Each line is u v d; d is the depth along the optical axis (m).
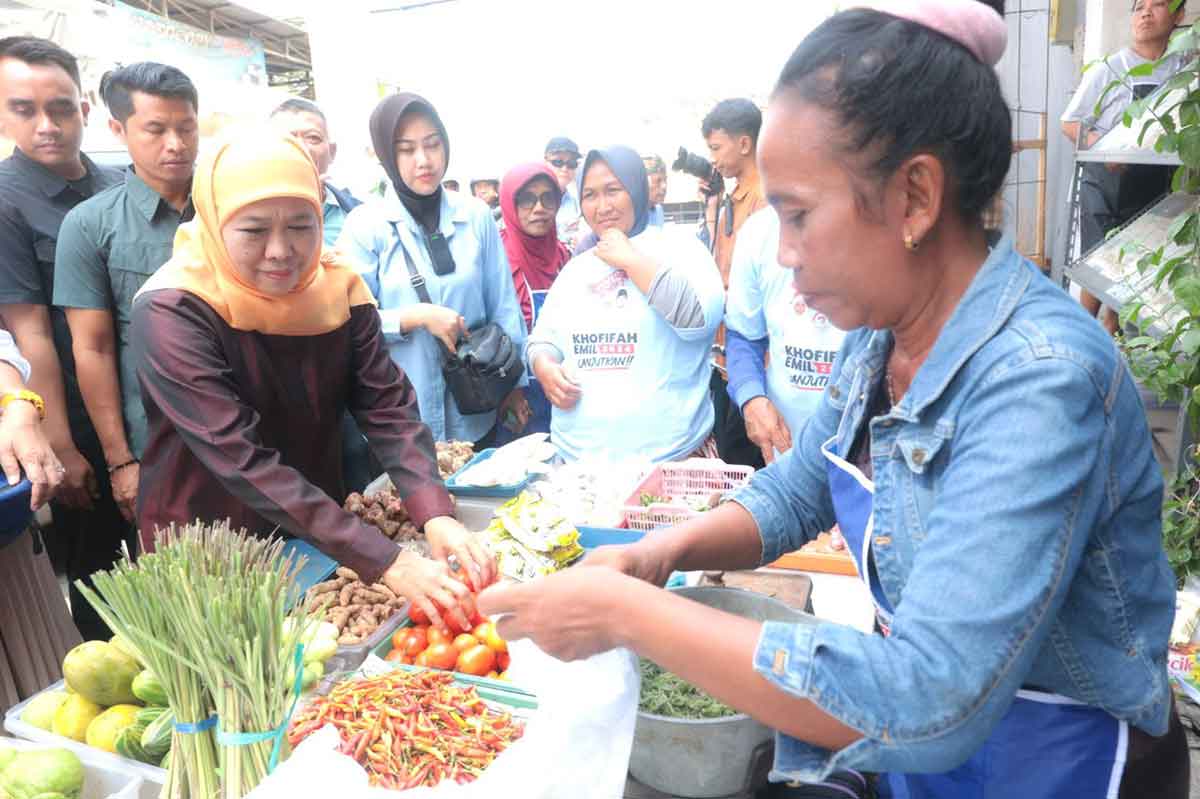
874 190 0.73
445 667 1.48
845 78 0.71
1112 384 0.75
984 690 0.66
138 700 1.23
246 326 1.71
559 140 4.94
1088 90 4.09
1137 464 0.80
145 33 6.45
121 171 2.84
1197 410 2.19
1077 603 0.83
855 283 0.78
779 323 2.60
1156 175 3.87
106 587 1.04
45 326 2.52
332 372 1.87
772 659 0.70
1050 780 0.87
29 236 2.48
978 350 0.76
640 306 2.59
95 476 2.59
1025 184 5.28
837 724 0.70
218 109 6.31
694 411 2.64
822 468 1.10
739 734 1.11
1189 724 2.15
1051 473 0.68
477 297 3.00
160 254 2.44
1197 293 2.07
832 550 2.08
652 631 0.76
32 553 1.93
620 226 2.72
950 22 0.71
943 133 0.71
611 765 0.96
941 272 0.80
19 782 1.08
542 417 3.35
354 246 2.87
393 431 1.88
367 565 1.56
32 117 2.49
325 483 1.99
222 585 1.04
